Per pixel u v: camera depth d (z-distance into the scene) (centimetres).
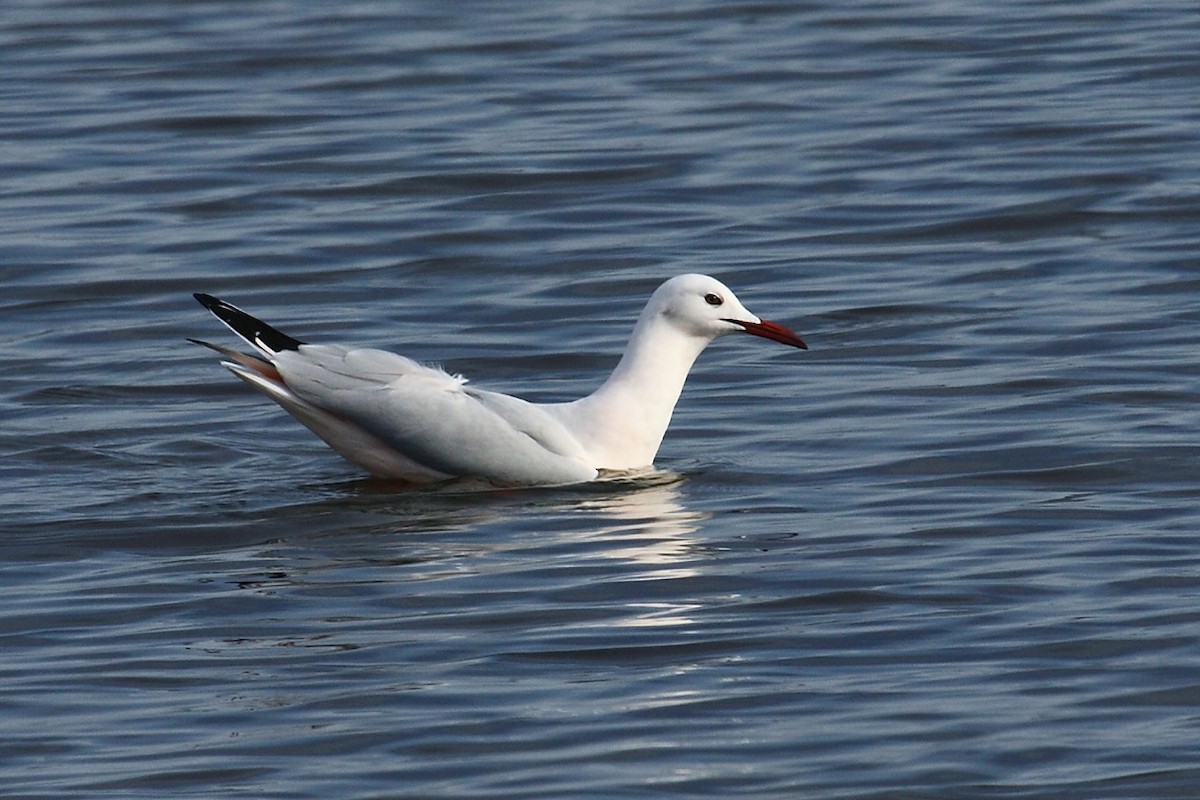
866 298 1947
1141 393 1639
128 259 2105
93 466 1540
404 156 2434
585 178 2345
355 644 1174
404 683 1114
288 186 2338
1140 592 1225
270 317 1934
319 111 2630
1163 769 995
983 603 1218
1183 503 1391
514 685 1109
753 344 1844
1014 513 1384
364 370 1469
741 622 1195
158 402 1709
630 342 1544
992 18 2991
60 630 1206
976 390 1672
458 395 1472
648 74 2772
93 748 1043
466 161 2408
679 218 2216
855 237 2141
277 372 1488
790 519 1390
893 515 1391
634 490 1465
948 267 2038
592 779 996
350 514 1418
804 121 2545
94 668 1147
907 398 1664
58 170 2406
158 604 1245
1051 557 1295
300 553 1335
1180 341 1772
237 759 1026
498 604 1230
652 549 1328
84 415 1670
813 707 1074
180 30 3045
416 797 981
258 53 2900
